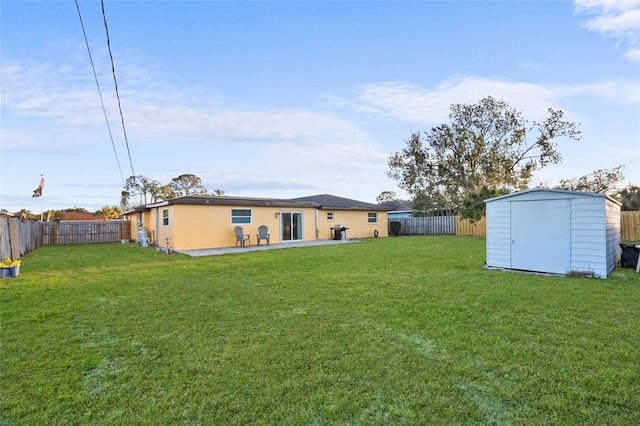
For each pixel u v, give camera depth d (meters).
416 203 28.53
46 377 2.80
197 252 12.93
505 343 3.41
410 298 5.23
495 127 24.81
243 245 15.20
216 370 2.91
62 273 8.02
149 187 39.28
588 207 6.94
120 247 16.06
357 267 8.45
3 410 2.33
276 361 3.06
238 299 5.34
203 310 4.74
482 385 2.61
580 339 3.48
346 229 19.61
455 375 2.76
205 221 14.85
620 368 2.84
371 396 2.47
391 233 24.67
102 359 3.15
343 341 3.52
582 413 2.23
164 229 15.44
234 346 3.43
